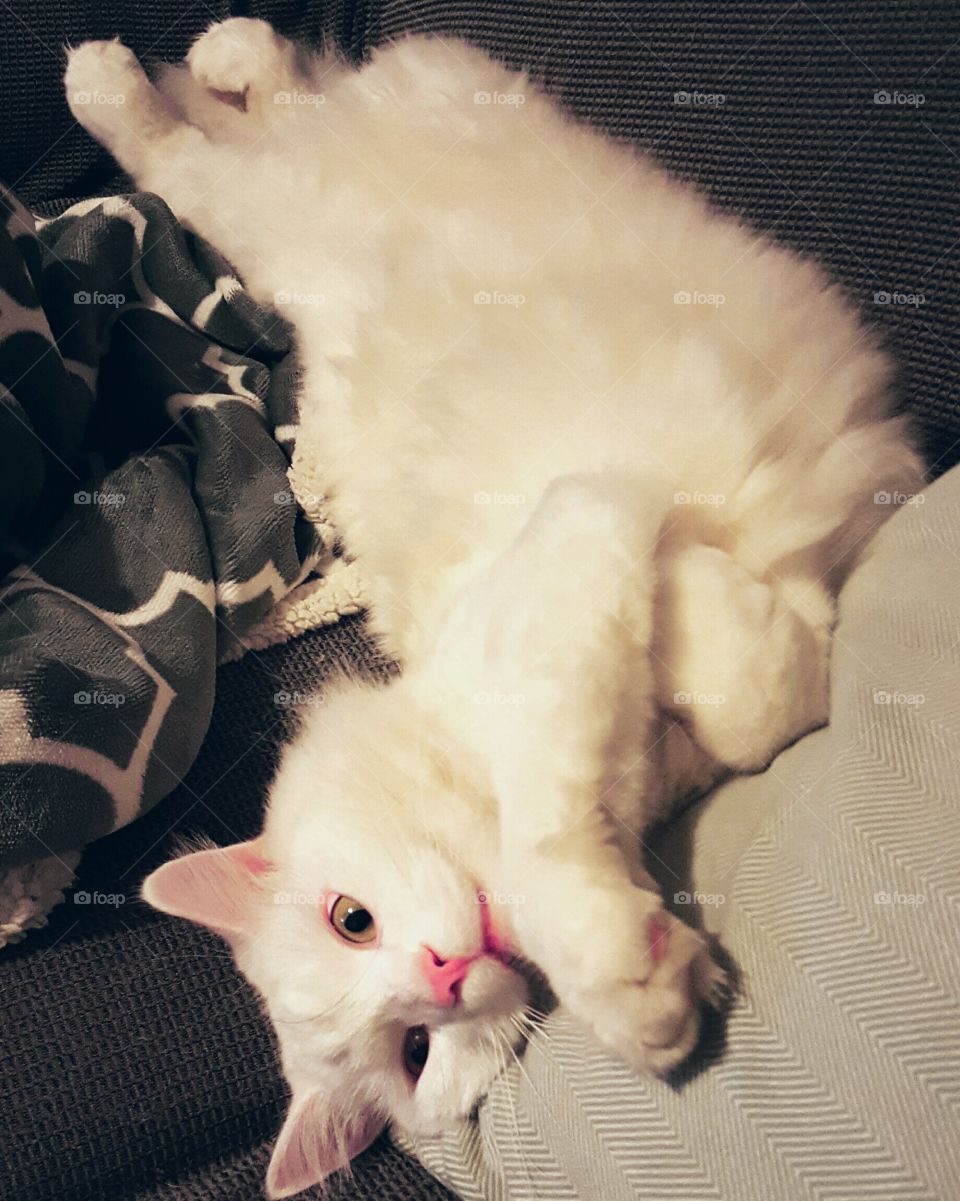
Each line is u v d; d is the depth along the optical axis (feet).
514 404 1.30
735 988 0.98
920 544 1.16
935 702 0.99
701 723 1.14
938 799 0.94
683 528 1.18
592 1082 1.08
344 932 1.31
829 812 0.99
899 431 1.34
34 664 1.35
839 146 1.35
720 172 1.48
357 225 1.62
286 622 1.63
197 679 1.48
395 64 1.71
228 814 1.52
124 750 1.39
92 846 1.47
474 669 1.25
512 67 1.70
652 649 1.12
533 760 1.07
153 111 1.93
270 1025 1.39
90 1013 1.36
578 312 1.30
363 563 1.59
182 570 1.54
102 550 1.56
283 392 1.74
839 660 1.16
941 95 1.25
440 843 1.27
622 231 1.40
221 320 1.80
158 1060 1.35
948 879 0.89
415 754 1.29
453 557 1.40
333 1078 1.32
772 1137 0.90
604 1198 1.02
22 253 1.62
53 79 2.06
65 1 2.03
